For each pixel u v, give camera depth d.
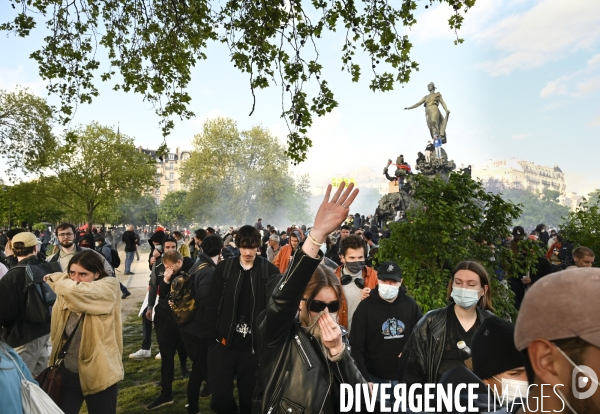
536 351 0.99
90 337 3.54
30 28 7.53
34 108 28.97
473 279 3.05
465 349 3.01
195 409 4.99
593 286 0.95
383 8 6.74
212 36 7.73
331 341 2.15
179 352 6.44
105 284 3.65
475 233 5.73
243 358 4.20
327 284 2.28
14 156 29.02
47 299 4.19
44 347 4.30
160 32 7.93
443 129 29.38
